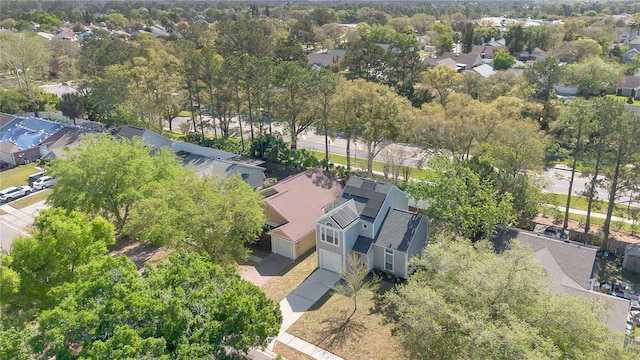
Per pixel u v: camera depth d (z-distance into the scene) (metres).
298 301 30.12
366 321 27.97
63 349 16.80
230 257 29.62
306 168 51.41
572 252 30.39
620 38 136.88
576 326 19.11
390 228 32.91
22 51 76.62
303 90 51.12
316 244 33.94
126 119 62.34
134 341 16.16
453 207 32.22
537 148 37.16
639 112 60.66
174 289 19.73
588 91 82.50
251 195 31.94
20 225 42.47
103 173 35.72
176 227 29.45
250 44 94.19
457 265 23.00
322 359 25.02
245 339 18.95
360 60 78.88
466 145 44.66
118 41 82.12
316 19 174.75
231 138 61.09
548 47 119.31
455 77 67.62
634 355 18.45
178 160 44.69
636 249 33.88
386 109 47.28
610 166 36.25
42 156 58.97
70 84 96.94
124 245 38.34
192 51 70.75
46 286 22.84
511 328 19.02
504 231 32.91
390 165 48.47
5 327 19.75
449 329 21.31
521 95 60.75
